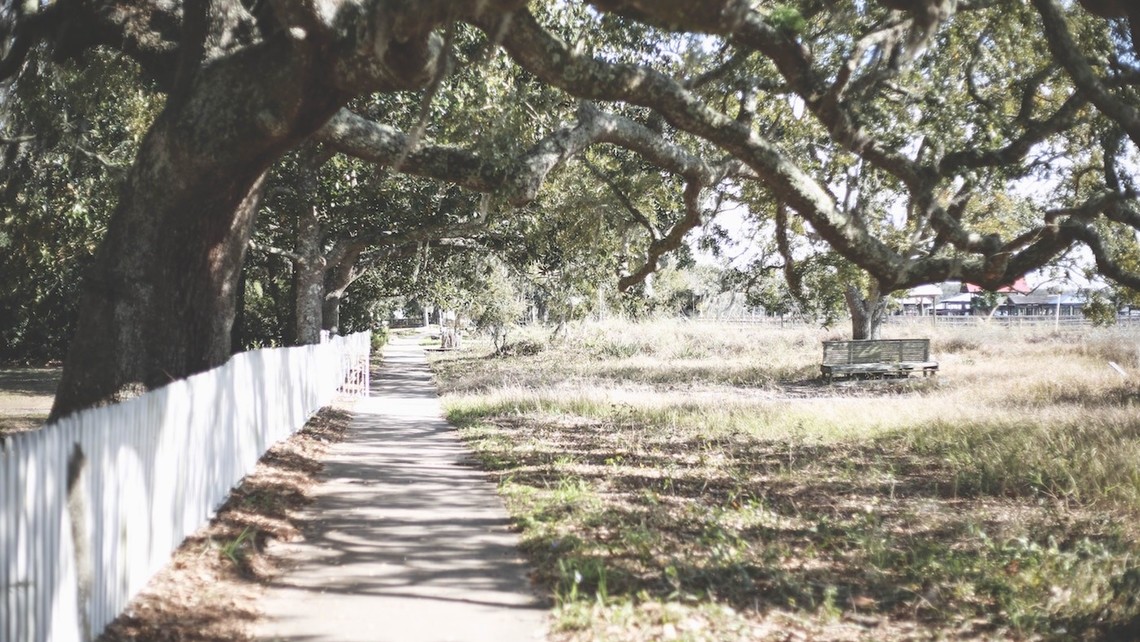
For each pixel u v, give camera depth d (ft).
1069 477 35.65
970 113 37.19
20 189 54.34
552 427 56.75
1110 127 36.14
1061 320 189.37
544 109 48.01
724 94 38.68
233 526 26.37
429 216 73.41
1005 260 28.68
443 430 57.26
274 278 109.19
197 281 30.60
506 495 33.17
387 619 19.24
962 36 41.04
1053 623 20.06
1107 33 36.22
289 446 44.19
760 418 59.21
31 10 34.81
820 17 36.04
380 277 117.29
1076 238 29.66
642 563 23.65
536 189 31.68
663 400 71.46
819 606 20.74
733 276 82.74
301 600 20.51
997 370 94.58
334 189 68.39
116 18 32.83
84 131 55.31
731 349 136.56
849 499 34.55
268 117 25.38
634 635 18.25
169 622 18.57
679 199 57.57
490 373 112.88
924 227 42.91
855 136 28.35
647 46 42.14
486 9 20.26
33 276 82.48
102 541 17.95
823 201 28.76
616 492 34.24
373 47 21.45
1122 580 21.29
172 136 26.96
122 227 29.27
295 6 22.04
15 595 14.33
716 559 23.98
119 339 29.50
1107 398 63.87
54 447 15.87
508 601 20.56
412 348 220.23
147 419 21.12
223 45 28.07
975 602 21.86
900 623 20.06
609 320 143.74
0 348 127.54
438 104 49.11
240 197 30.12
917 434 50.39
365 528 27.84
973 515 31.48
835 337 140.05
